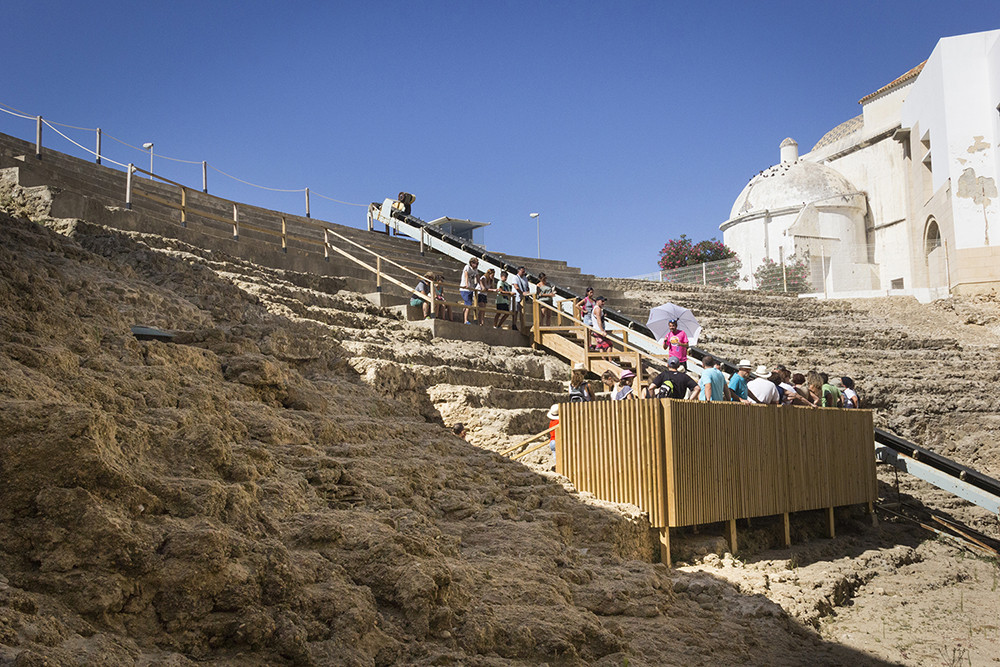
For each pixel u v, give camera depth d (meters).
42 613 3.56
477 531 6.82
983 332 27.33
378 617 4.62
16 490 3.96
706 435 9.28
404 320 15.58
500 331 16.73
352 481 6.41
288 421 7.16
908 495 15.23
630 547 8.05
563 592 6.04
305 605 4.37
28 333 6.14
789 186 46.12
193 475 5.04
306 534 5.03
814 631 7.36
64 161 17.77
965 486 13.22
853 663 6.60
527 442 10.68
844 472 12.37
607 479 9.05
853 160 46.06
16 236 9.63
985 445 19.09
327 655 4.16
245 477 5.34
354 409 9.19
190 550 4.09
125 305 9.20
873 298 30.94
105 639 3.61
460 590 5.18
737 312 27.33
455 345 15.09
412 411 10.55
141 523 4.19
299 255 17.36
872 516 13.23
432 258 23.75
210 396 6.41
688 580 7.77
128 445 4.83
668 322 14.88
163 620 3.95
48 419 4.17
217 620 4.03
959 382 20.80
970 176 29.33
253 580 4.25
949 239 30.42
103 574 3.87
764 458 10.38
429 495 7.22
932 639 7.70
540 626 5.17
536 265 27.08
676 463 8.70
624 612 6.36
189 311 10.49
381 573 4.89
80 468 4.11
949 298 29.31
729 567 8.88
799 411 11.38
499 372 14.39
